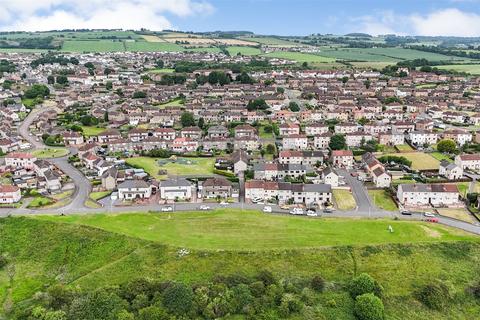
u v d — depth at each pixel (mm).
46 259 166250
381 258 161375
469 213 198625
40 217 190750
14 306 140750
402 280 151125
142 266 156750
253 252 162000
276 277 150000
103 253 166000
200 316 133125
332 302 138750
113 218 190625
